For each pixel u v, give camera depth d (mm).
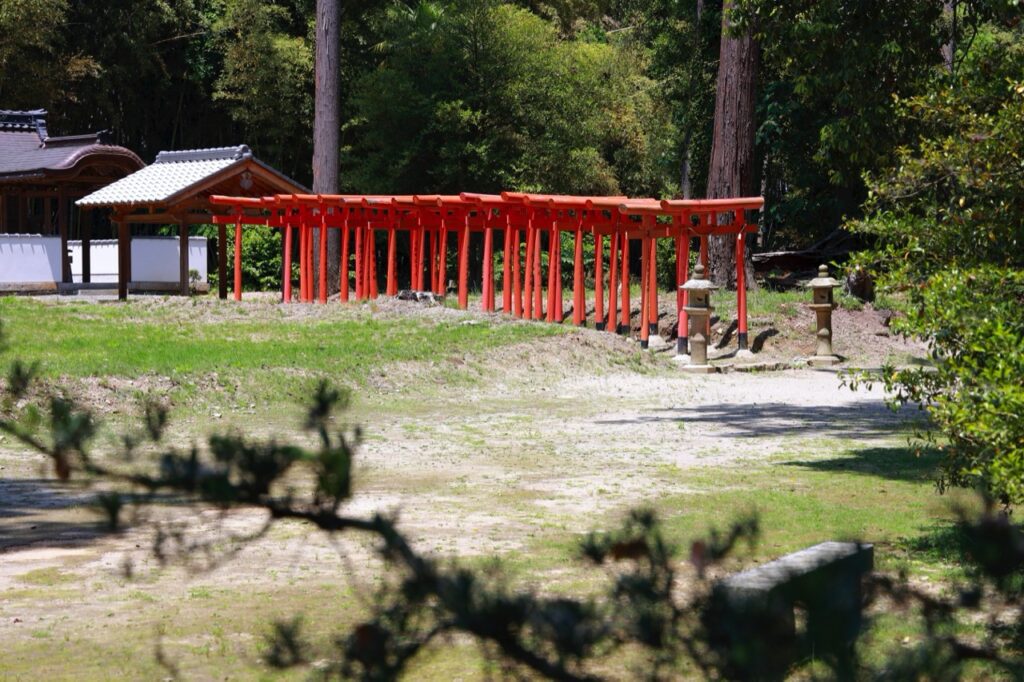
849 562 3012
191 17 53344
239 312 29359
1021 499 6812
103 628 6801
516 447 14977
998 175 8734
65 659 6168
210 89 54719
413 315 27594
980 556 2693
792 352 28828
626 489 11906
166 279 37312
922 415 18359
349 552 8875
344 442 2461
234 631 6691
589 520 10188
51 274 35531
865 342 30141
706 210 27188
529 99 50094
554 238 28359
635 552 2531
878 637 5270
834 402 20312
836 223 43250
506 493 11664
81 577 8070
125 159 36594
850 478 12547
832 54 13625
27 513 10430
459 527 9828
